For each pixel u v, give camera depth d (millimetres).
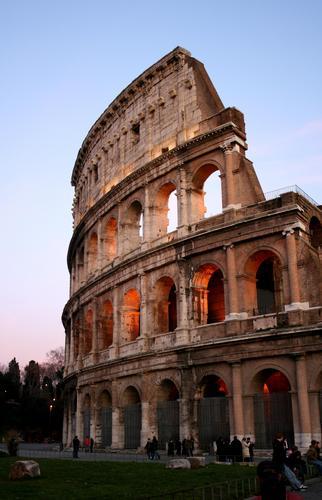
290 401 51594
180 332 60531
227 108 62906
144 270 67500
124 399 67688
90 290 80750
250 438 52281
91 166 90938
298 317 51562
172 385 63281
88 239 87625
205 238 60531
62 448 82438
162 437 60719
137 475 35344
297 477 33688
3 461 47938
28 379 191250
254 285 57719
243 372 54281
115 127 83375
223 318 63469
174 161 67375
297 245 53781
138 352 65438
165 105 72688
